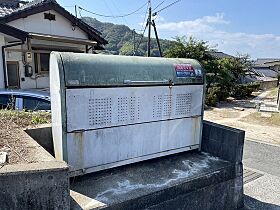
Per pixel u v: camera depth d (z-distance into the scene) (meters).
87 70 2.57
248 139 7.25
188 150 3.63
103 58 2.77
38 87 9.84
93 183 2.63
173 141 3.41
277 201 3.72
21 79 9.34
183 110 3.43
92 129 2.67
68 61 2.49
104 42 12.12
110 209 2.24
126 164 3.03
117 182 2.69
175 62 3.36
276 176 4.64
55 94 2.58
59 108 2.51
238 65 19.06
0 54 8.55
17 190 1.73
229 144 3.41
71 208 2.14
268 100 16.94
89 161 2.70
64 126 2.48
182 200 2.78
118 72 2.79
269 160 5.52
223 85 16.16
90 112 2.63
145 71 3.01
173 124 3.36
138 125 3.02
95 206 2.19
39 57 9.74
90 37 11.67
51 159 2.25
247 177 4.56
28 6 10.14
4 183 1.68
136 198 2.39
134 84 2.89
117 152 2.91
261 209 3.48
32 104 5.83
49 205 1.85
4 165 1.97
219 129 3.52
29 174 1.75
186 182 2.79
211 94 13.86
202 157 3.55
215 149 3.61
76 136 2.57
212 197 3.11
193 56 14.01
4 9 10.24
